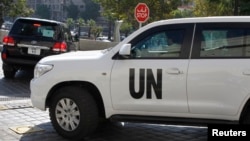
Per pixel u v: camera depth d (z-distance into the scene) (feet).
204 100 17.72
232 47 17.71
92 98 19.34
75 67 19.39
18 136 20.47
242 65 17.31
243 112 17.52
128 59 18.72
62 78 19.53
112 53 19.12
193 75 17.74
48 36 36.91
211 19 18.28
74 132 19.49
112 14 115.34
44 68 20.15
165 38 18.65
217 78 17.47
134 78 18.44
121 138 20.65
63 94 19.60
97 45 67.41
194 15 127.34
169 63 18.13
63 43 36.99
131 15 111.45
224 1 58.49
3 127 22.03
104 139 20.35
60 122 19.94
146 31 18.95
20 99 29.91
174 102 18.07
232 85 17.34
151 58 18.53
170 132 22.08
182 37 18.38
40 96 20.13
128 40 19.12
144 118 18.63
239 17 18.02
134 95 18.49
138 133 21.71
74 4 356.79
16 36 37.01
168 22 18.80
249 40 17.57
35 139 20.02
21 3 106.11
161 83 18.12
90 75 19.06
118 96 18.72
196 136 21.40
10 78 39.32
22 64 36.99
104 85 18.88
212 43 17.97
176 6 112.47
